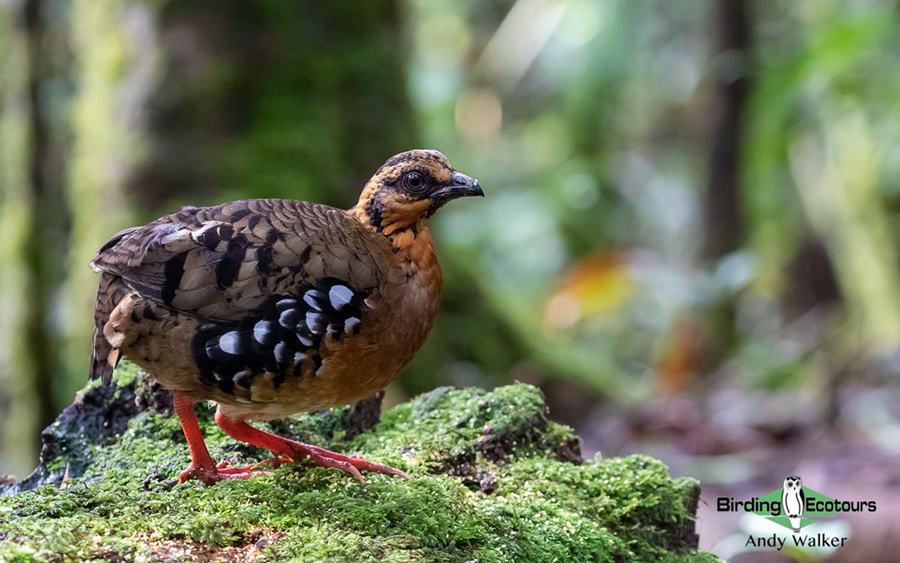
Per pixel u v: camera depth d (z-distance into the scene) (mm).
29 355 12180
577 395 13641
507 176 21953
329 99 11820
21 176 12578
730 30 16453
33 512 5395
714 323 15852
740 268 15852
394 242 6199
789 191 18172
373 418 7594
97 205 11750
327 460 6230
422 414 7371
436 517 5586
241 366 5738
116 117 11672
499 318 13555
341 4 11945
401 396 11750
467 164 21094
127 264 5734
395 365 6148
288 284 5723
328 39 11938
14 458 12273
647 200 20922
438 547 5414
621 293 15930
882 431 12312
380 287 5945
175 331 5699
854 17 15555
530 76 22734
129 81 11633
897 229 17344
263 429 7062
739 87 16469
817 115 17453
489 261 18188
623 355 18828
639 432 12609
